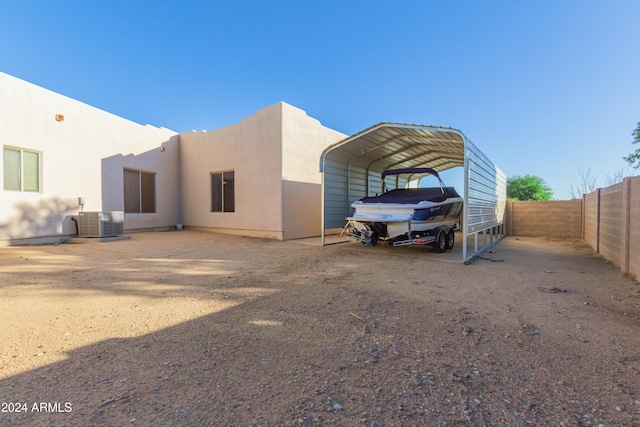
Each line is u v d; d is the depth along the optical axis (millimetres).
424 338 3113
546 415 1937
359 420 1876
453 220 9789
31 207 9156
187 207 14367
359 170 12734
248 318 3639
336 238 12016
